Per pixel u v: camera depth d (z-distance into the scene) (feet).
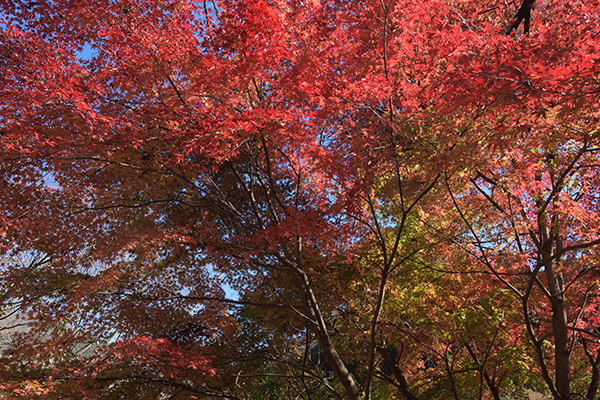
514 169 21.18
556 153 23.35
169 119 20.68
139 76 19.58
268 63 17.83
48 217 23.56
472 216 26.58
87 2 18.71
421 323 31.83
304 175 28.58
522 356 29.45
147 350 21.52
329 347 24.53
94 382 22.44
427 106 18.04
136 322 27.14
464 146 17.10
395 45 17.43
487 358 31.89
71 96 17.58
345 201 20.33
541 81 9.88
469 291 29.22
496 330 28.68
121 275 25.58
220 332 30.19
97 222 26.04
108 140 21.26
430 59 15.25
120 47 19.56
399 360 38.96
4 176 21.98
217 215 32.68
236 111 19.26
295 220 19.54
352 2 19.31
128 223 29.53
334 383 40.75
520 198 26.16
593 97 10.80
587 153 22.50
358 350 35.91
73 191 26.12
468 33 14.20
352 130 19.84
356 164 18.76
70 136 20.25
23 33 18.52
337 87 17.12
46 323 23.58
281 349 36.70
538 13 22.50
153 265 30.17
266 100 20.06
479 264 28.40
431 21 17.01
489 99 14.69
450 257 29.68
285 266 27.12
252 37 16.85
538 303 32.81
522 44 13.92
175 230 26.53
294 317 33.96
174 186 29.68
